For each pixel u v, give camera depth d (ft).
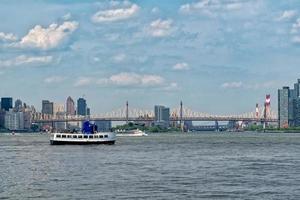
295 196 297.33
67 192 312.71
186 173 407.23
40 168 453.99
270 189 321.32
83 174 402.11
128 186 334.85
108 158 565.53
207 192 310.45
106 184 344.49
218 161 522.88
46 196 300.20
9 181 363.76
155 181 358.02
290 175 390.63
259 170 428.15
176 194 303.68
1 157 594.24
